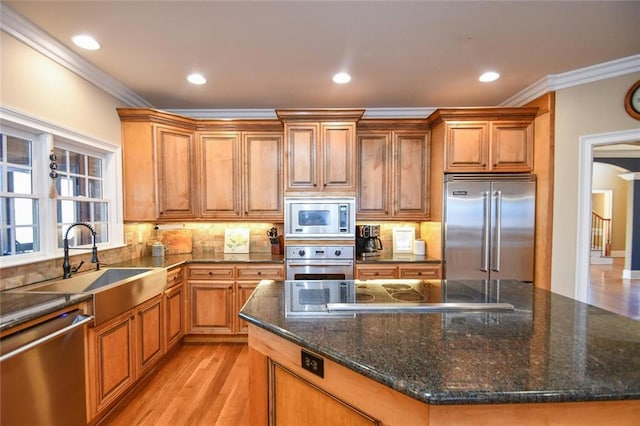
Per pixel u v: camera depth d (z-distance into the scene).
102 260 2.73
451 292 1.78
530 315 1.40
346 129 3.23
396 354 1.01
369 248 3.66
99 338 1.90
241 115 3.71
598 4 1.79
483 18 1.93
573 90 2.76
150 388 2.37
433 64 2.54
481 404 0.82
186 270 3.16
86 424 1.80
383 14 1.89
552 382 0.85
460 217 3.07
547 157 2.89
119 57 2.40
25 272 2.00
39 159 2.18
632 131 2.52
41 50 2.10
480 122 3.08
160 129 3.12
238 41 2.19
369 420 1.00
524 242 3.02
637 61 2.46
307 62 2.50
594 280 6.33
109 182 2.94
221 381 2.47
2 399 1.33
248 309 1.46
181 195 3.28
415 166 3.44
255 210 3.45
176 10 1.84
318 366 1.13
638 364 0.95
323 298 1.65
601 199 8.76
